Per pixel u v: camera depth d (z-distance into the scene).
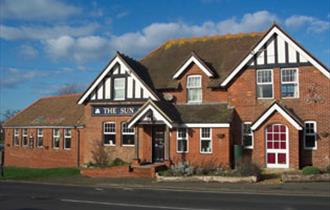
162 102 29.80
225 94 29.56
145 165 27.81
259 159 26.66
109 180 25.75
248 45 32.12
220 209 14.05
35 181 27.05
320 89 26.70
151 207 14.62
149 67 34.22
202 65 30.00
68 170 31.50
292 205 14.89
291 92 27.44
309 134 26.92
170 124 27.77
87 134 33.00
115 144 31.94
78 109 37.44
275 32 27.55
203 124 28.09
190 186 21.66
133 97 31.31
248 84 28.48
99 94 32.59
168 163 28.20
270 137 26.66
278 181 22.36
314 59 26.78
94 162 31.92
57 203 15.96
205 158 28.12
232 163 27.91
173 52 34.66
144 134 30.70
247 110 28.44
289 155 25.97
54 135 37.56
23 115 42.19
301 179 21.86
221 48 32.94
